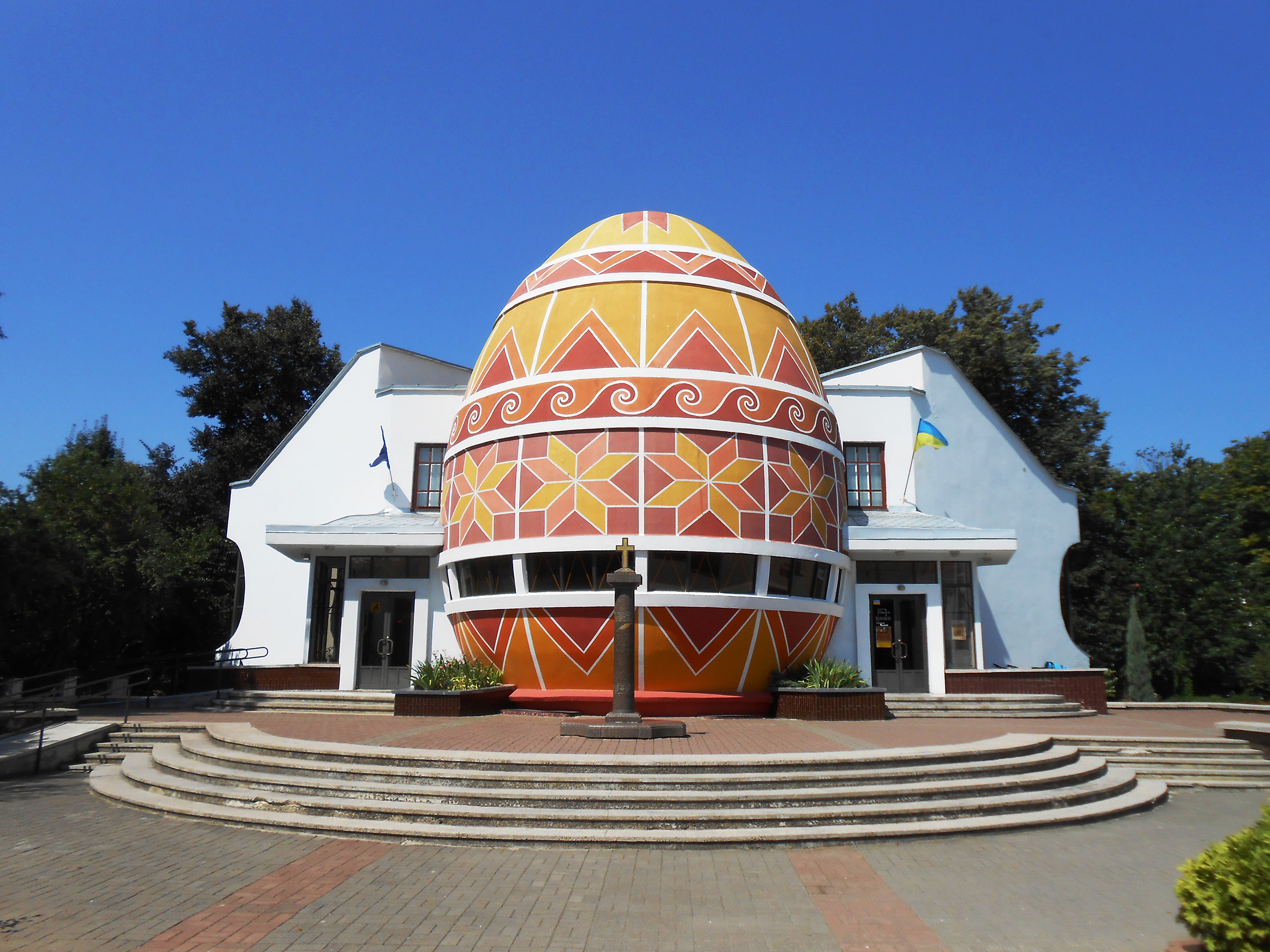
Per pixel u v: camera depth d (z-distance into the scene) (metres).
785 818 11.66
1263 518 42.66
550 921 8.38
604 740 15.84
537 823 11.59
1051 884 9.67
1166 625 37.31
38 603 27.14
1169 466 40.72
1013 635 28.92
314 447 30.41
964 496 29.34
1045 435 41.22
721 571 20.42
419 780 12.80
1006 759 14.46
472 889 9.33
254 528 30.14
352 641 25.23
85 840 11.41
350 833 11.55
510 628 20.92
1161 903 9.01
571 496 20.39
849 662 25.00
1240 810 14.12
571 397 21.23
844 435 29.02
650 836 11.02
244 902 8.85
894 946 7.80
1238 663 35.97
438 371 32.53
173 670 35.25
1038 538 29.67
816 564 22.05
